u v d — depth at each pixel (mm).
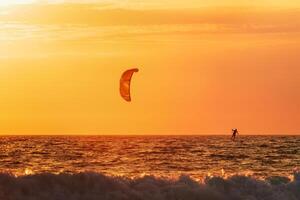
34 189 51125
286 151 194750
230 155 169250
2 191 49969
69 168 125250
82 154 171500
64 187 51938
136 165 131000
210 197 55125
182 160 147500
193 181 56906
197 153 179500
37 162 141750
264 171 119438
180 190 54812
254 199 56156
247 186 57781
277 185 59625
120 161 142375
